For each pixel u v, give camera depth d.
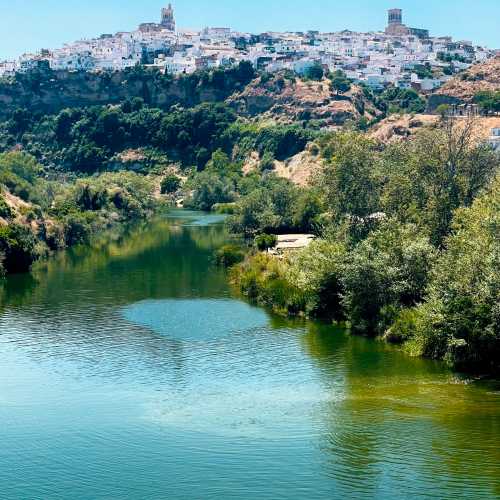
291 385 85.88
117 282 145.88
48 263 169.38
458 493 60.59
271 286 125.81
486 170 131.88
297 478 63.84
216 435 72.25
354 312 107.94
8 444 72.50
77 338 107.06
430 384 84.62
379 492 61.25
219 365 94.25
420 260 106.00
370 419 74.06
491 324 87.94
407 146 158.38
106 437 73.19
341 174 141.25
